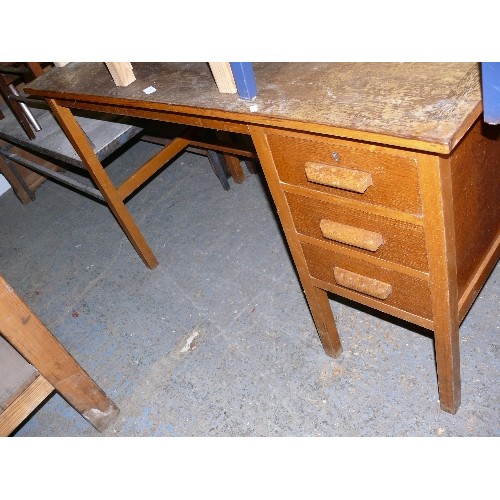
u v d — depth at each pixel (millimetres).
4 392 1395
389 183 929
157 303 2074
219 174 2420
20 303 1315
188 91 1204
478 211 1101
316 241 1212
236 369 1730
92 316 2121
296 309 1846
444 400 1385
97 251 2455
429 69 942
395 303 1202
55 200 2918
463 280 1159
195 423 1623
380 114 879
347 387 1565
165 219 2467
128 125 1971
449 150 781
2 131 2375
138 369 1850
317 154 998
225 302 1972
